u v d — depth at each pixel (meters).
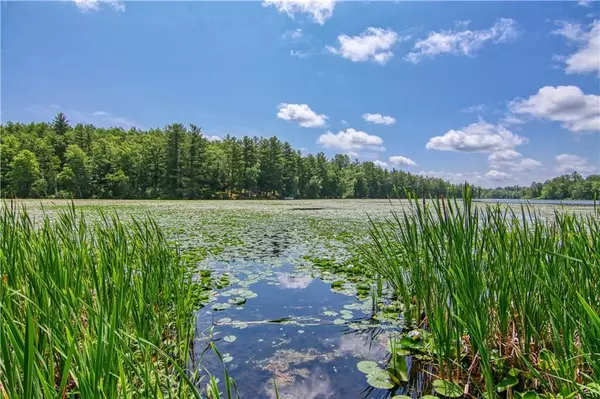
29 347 0.94
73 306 1.50
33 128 59.78
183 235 7.89
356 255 5.59
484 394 1.70
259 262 5.22
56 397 1.01
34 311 1.50
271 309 3.27
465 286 2.04
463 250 2.19
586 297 1.67
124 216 11.27
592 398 1.35
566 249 2.07
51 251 1.88
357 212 17.17
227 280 4.12
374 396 1.87
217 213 15.59
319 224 10.68
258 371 2.13
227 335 2.67
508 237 2.40
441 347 2.03
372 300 3.40
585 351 1.54
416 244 2.88
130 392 1.36
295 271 4.70
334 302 3.48
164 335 2.52
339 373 2.12
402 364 2.16
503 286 2.07
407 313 3.01
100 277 1.98
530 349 2.02
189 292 2.82
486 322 2.04
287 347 2.47
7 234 2.10
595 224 2.06
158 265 2.88
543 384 1.60
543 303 1.97
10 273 1.70
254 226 10.05
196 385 1.89
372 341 2.59
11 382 1.00
